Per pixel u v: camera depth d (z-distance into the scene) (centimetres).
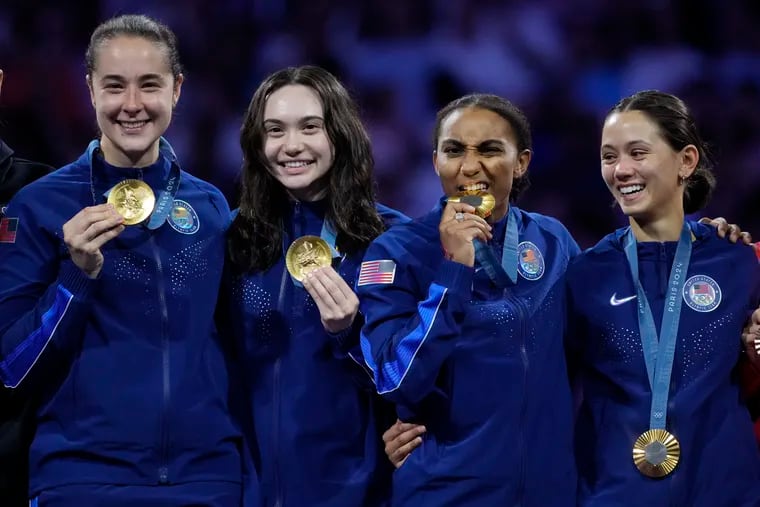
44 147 3312
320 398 1530
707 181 1558
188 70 3538
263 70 3581
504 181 1498
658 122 1488
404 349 1416
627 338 1487
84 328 1483
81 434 1463
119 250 1493
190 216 1548
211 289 1534
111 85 1480
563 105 3562
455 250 1430
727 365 1469
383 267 1487
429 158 3459
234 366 1566
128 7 3578
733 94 3584
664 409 1450
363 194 1580
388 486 1568
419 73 3575
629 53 3678
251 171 1580
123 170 1525
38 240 1492
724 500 1434
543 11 3719
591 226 3369
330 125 1554
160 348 1484
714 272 1498
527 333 1473
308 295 1547
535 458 1445
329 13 3650
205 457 1490
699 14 3731
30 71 3406
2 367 1468
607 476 1466
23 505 1541
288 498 1513
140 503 1455
